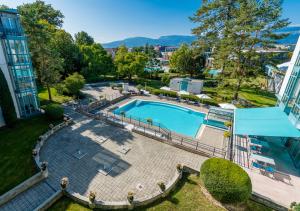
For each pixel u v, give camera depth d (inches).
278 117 681.6
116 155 619.2
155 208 399.9
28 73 877.2
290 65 754.8
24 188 445.1
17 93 845.8
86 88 1574.8
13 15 780.0
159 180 502.3
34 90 916.6
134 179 503.5
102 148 660.1
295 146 607.8
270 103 1220.5
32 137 715.4
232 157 618.8
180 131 965.8
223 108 1093.8
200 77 2266.2
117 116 989.8
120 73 1936.5
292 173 539.8
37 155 578.2
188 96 1332.4
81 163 566.9
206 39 1669.5
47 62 1055.6
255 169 551.8
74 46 1715.1
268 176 520.4
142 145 692.1
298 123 554.3
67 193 427.2
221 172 395.5
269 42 1104.8
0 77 735.1
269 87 1772.9
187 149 660.7
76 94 1266.0
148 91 1583.4
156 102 1332.4
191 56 2106.3
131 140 728.3
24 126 807.1
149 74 2253.9
